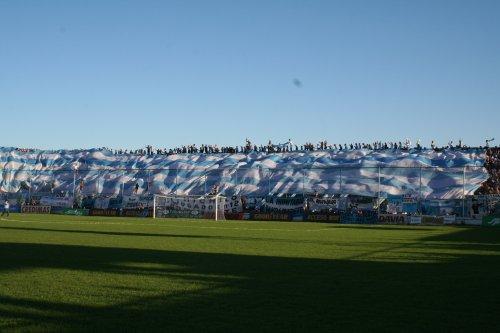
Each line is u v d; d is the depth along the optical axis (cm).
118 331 846
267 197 6297
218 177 7856
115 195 7119
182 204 6569
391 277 1418
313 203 6059
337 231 3834
